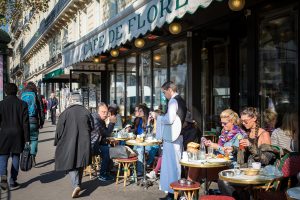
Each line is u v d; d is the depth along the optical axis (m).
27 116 7.22
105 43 9.27
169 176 6.05
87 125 6.56
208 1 5.34
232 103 9.21
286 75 6.60
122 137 8.49
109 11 16.53
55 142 6.46
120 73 14.52
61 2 23.89
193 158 5.46
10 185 7.36
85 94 15.77
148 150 8.38
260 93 7.16
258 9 7.11
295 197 3.41
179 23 8.83
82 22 21.55
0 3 12.85
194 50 9.40
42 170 9.15
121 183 7.61
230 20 8.23
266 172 4.64
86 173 8.53
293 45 6.44
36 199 6.46
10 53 10.03
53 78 19.91
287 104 6.59
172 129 6.02
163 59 10.98
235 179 4.34
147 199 6.39
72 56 12.59
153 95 11.64
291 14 6.46
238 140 5.84
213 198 4.30
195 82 9.41
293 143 5.82
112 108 8.59
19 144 7.11
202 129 9.56
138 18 7.31
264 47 7.07
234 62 9.19
